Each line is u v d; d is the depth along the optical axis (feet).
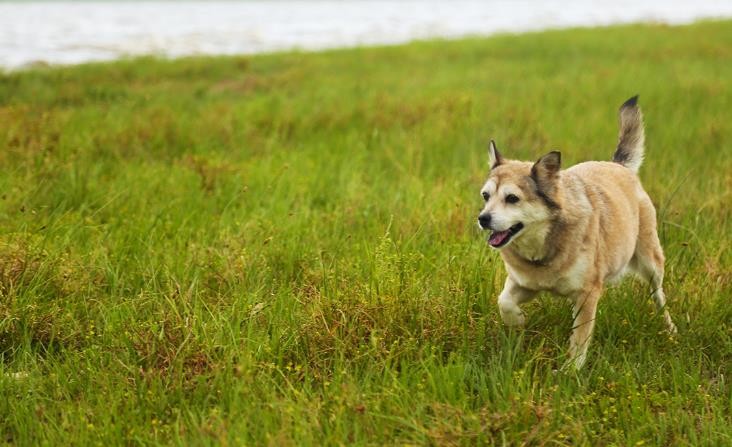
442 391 24.50
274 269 33.58
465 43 119.75
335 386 24.58
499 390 25.13
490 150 29.22
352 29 195.62
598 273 28.07
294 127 60.85
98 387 25.23
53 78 86.69
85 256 33.35
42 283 30.94
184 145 55.01
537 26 195.31
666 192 41.57
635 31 131.03
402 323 28.04
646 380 26.18
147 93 76.28
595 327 29.40
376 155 52.06
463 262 32.91
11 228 36.81
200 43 155.63
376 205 40.86
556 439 22.85
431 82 79.61
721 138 54.54
